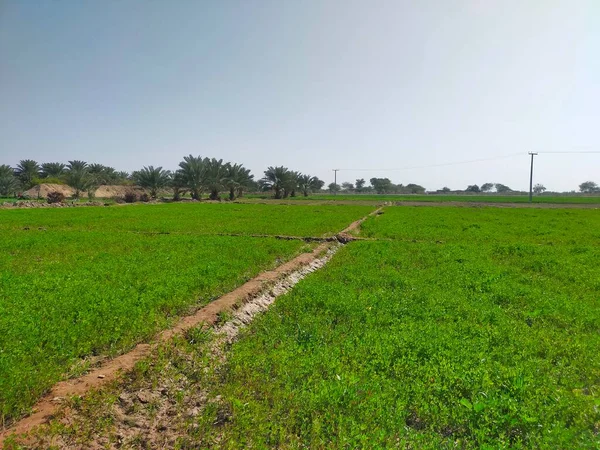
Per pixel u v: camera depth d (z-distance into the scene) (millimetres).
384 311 10289
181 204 72250
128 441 5258
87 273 13211
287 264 16516
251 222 36750
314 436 5238
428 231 31375
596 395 6223
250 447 5145
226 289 12109
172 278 12266
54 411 5539
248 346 8086
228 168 93938
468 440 5297
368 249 21422
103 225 32281
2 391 5691
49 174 103000
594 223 41406
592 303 11398
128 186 112125
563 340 8367
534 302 11219
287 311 10562
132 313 9016
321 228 32094
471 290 12680
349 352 7586
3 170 85875
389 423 5426
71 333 7777
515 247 22141
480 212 59844
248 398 6137
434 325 9109
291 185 113375
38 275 12945
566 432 5074
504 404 5742
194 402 6281
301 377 6730
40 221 34781
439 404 5805
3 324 7910
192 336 8430
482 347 7863
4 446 4738
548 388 6293
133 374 6727
